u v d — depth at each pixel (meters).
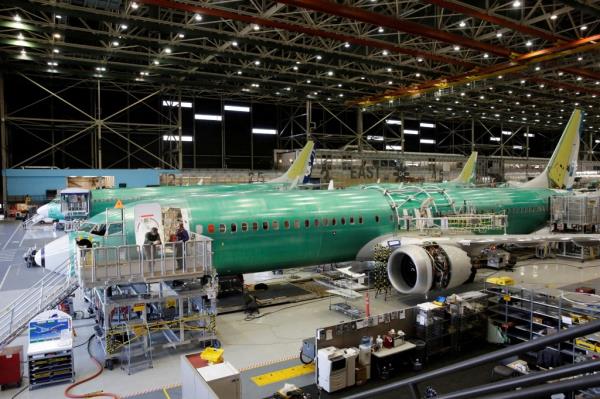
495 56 47.25
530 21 37.78
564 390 2.35
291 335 17.89
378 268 22.28
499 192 32.00
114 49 47.09
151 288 19.70
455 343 15.80
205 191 45.84
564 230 33.62
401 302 22.08
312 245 22.72
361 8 37.34
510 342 16.23
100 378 14.30
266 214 21.56
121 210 19.59
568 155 38.78
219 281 23.11
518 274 27.83
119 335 16.48
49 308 15.88
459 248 21.92
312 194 24.38
